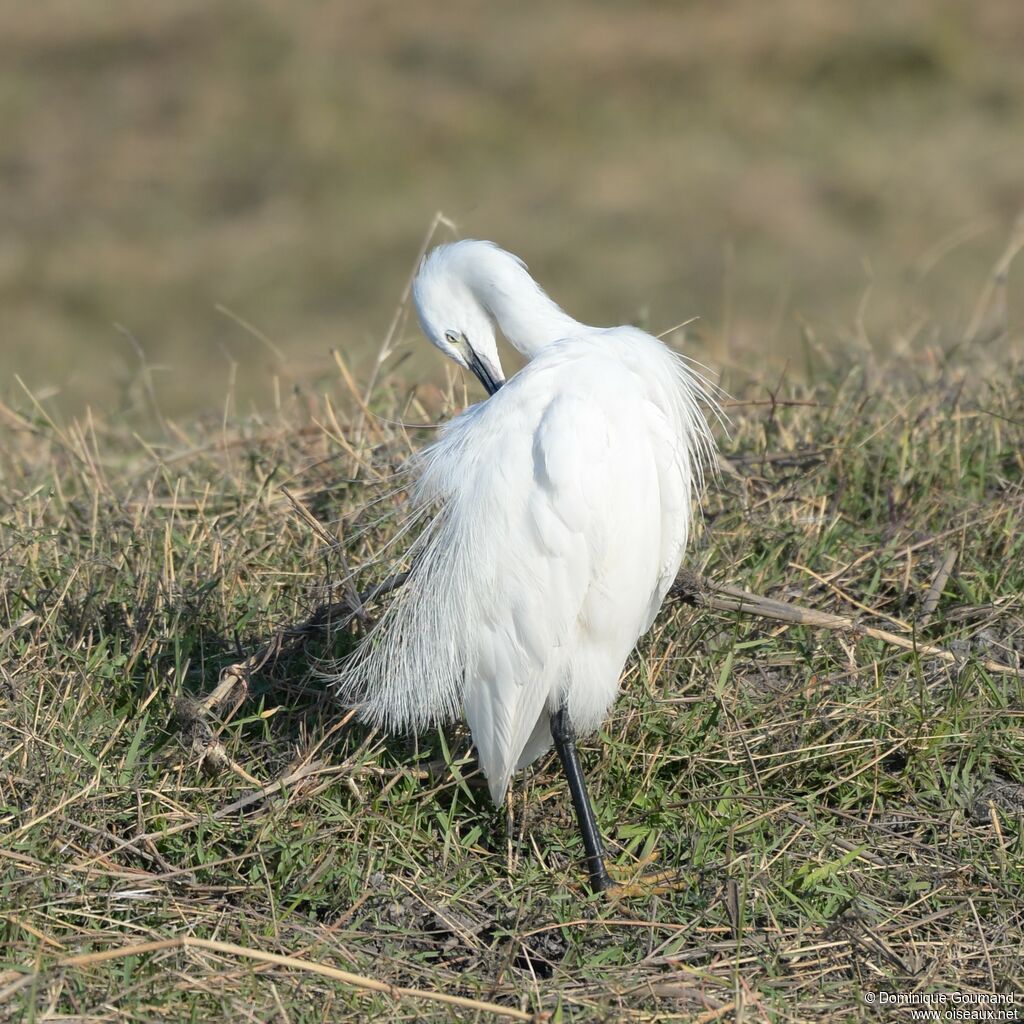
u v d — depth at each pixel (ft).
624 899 22.99
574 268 70.79
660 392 24.63
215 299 69.87
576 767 23.88
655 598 25.40
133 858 23.38
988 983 21.15
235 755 25.46
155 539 30.55
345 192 80.84
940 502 31.50
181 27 99.25
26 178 82.64
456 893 22.79
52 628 27.20
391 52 95.50
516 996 20.88
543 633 23.18
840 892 22.56
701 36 95.55
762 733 25.73
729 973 21.29
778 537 30.12
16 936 21.18
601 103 89.20
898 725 25.72
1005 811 24.39
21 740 24.56
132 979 20.42
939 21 93.61
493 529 23.21
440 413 34.40
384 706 24.99
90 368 62.44
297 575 29.25
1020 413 34.53
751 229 73.87
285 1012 19.67
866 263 50.44
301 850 23.29
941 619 28.37
